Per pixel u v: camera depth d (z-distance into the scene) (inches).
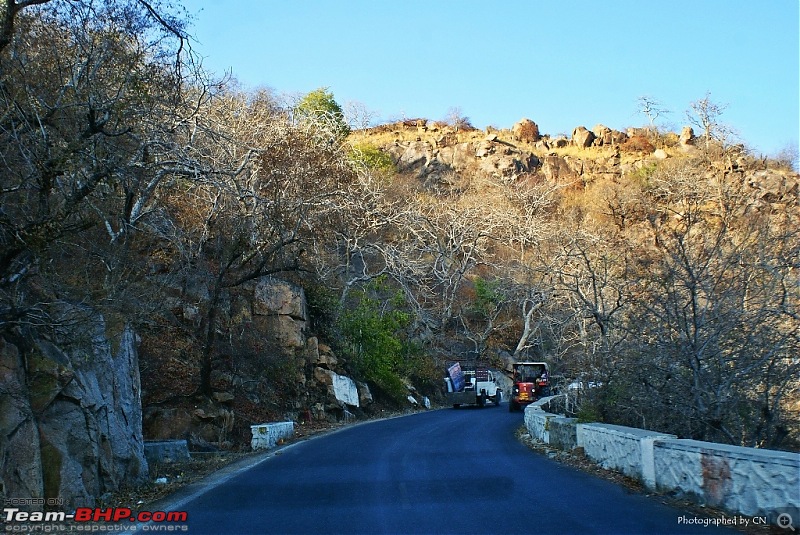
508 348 2134.6
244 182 888.3
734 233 636.7
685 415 543.8
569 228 1492.4
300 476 550.6
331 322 1433.3
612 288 705.6
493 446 736.3
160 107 548.1
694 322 538.6
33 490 404.5
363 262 1711.4
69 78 488.4
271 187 930.7
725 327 531.2
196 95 836.6
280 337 1195.3
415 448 722.8
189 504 452.4
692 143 2896.2
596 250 876.6
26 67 462.9
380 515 380.5
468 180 2849.4
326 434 992.9
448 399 1736.0
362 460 634.8
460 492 444.5
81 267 522.6
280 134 978.7
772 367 525.7
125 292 548.4
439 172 3115.2
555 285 967.6
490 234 2012.8
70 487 430.3
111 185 524.4
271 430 866.8
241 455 764.0
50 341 475.8
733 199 667.4
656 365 555.5
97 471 480.1
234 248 903.7
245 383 1057.5
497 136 3531.0
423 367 1846.7
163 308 805.2
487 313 2073.1
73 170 462.0
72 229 466.9
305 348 1250.6
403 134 3698.3
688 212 656.4
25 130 447.5
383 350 1579.7
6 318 417.4
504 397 1980.8
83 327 496.4
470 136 3683.6
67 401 465.7
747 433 539.5
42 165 434.9
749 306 541.3
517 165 3159.5
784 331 532.1
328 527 357.1
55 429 443.5
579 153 3432.6
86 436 470.9
